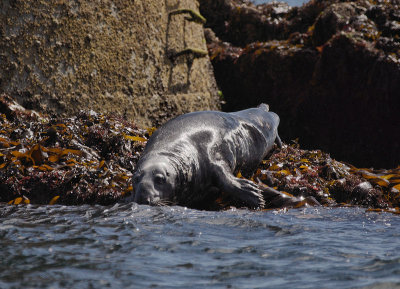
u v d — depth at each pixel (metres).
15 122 31.45
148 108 48.88
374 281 11.23
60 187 24.34
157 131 25.16
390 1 62.22
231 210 22.06
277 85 61.19
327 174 29.44
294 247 14.48
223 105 65.06
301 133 58.78
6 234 15.28
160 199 21.67
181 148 23.55
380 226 18.69
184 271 12.13
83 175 24.75
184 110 52.59
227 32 74.44
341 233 16.92
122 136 29.25
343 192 27.83
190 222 17.58
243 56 64.44
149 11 49.53
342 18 59.81
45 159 26.27
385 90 51.81
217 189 25.14
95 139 29.19
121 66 46.50
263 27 72.81
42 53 41.81
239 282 11.41
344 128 55.62
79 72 43.50
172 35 52.34
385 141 52.94
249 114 29.34
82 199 23.83
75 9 43.44
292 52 59.97
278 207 24.02
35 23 41.62
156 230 16.17
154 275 11.79
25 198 23.75
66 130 29.31
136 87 47.72
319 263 12.90
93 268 12.17
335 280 11.45
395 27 56.31
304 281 11.43
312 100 57.53
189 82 54.03
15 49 40.75
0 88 39.84
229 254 13.65
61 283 11.10
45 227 16.34
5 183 24.33
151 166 22.16
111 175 25.48
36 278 11.38
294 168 29.58
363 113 54.06
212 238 15.41
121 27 46.66
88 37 44.12
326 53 55.94
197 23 57.00
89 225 16.67
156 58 50.09
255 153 28.09
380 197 27.58
